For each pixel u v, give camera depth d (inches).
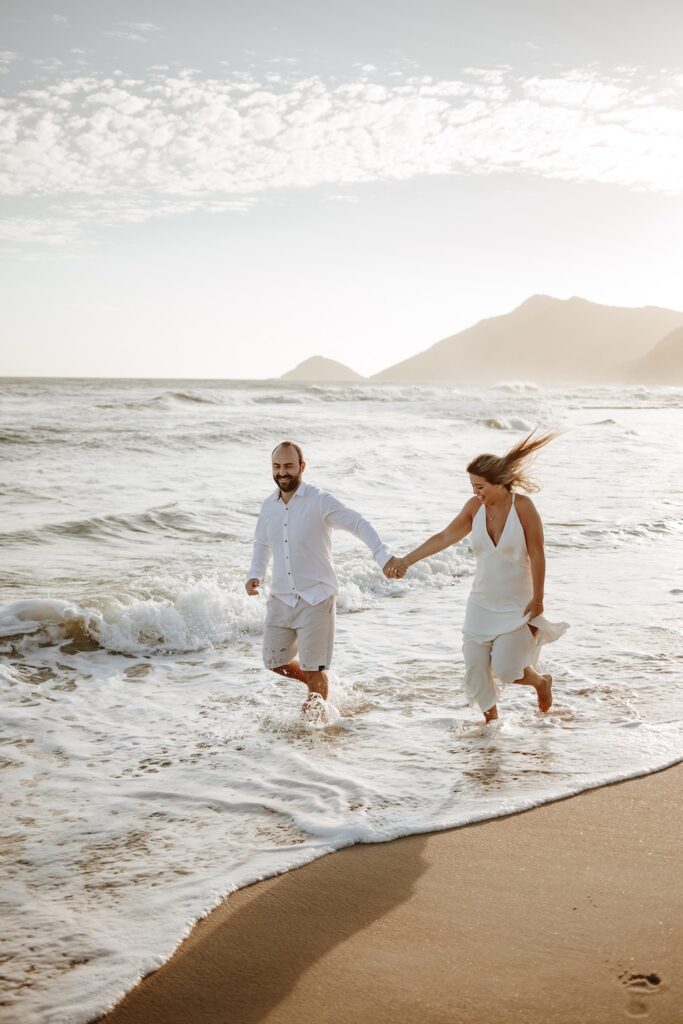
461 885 121.8
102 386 2800.2
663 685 218.1
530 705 205.0
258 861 129.5
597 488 610.5
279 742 182.5
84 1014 94.8
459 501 530.0
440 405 1722.4
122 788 158.6
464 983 99.3
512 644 181.3
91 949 106.9
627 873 125.2
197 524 439.2
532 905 116.2
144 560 356.5
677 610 294.8
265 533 205.3
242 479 617.6
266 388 2888.8
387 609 304.7
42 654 241.9
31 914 115.1
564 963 102.7
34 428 922.1
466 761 169.6
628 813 145.7
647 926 110.7
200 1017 94.6
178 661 244.7
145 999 97.7
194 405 1567.4
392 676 229.8
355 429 1056.8
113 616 262.8
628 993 96.8
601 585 331.6
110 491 546.9
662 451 905.5
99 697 212.5
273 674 233.1
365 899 118.5
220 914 115.1
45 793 156.3
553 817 144.2
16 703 205.9
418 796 152.5
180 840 137.4
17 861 130.4
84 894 120.6
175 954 106.2
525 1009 94.4
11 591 294.8
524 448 179.2
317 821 142.6
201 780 162.1
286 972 102.3
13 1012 94.9
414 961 103.7
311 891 120.7
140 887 122.2
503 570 182.5
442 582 346.0
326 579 197.5
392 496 544.1
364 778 161.6
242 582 311.3
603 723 191.0
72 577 320.8
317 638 196.1
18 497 513.7
